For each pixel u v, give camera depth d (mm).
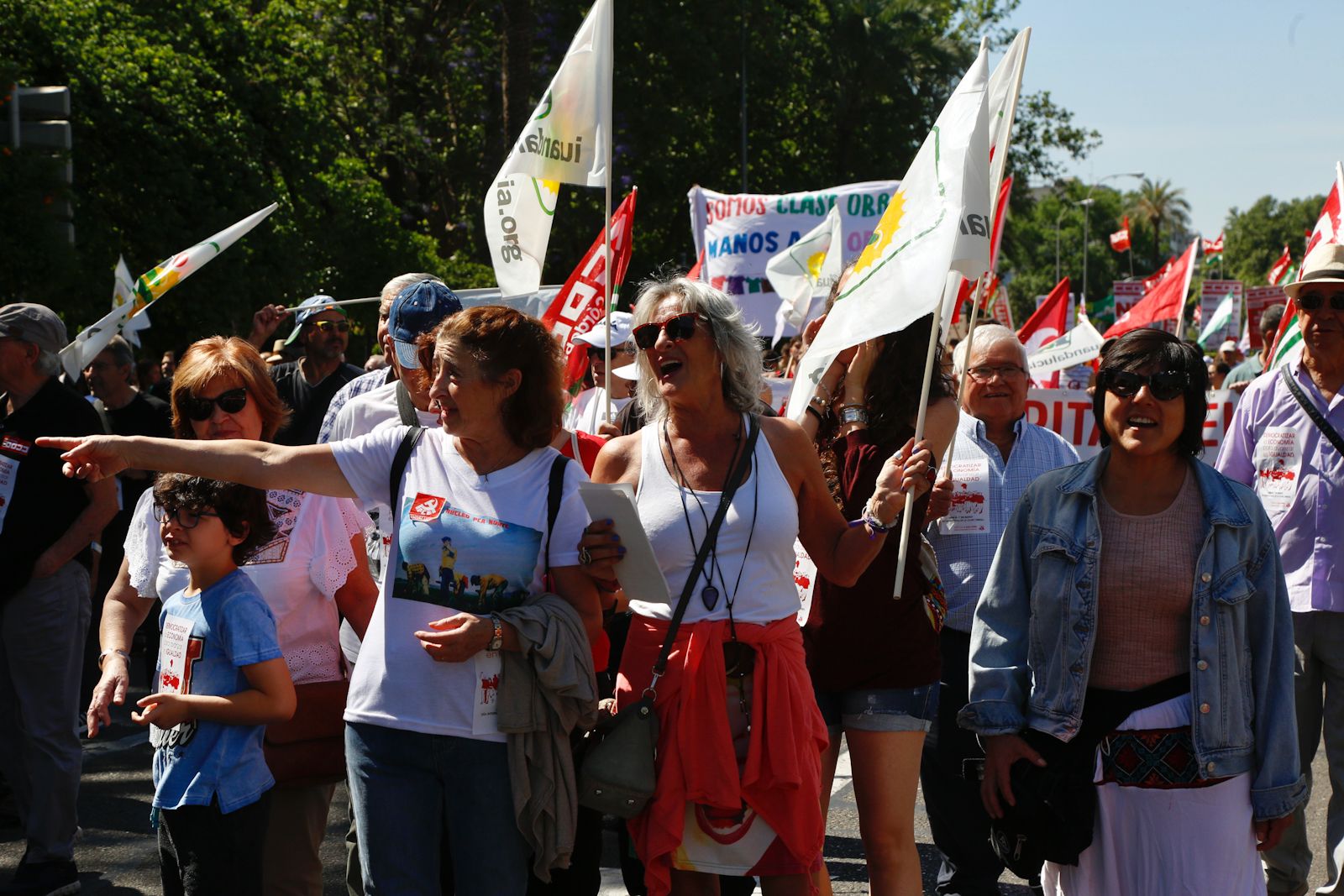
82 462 3260
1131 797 3348
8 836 5680
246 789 3518
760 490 3457
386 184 33344
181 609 3613
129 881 5219
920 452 3523
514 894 3191
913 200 3730
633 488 3406
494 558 3203
